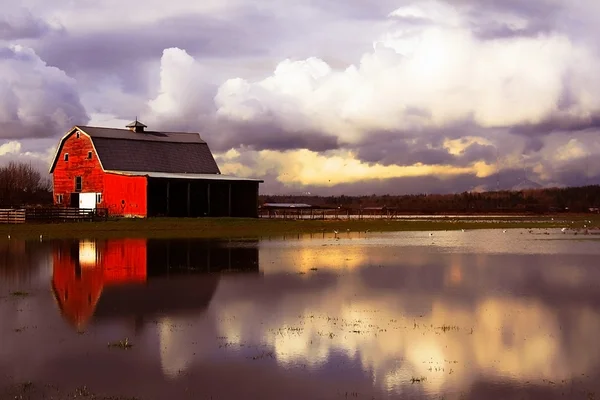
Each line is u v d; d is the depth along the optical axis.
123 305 21.44
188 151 81.69
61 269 30.95
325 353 15.41
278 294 23.70
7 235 52.06
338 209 118.75
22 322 18.77
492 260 35.50
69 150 75.00
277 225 67.62
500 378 13.55
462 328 18.03
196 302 22.02
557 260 35.62
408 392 12.72
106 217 65.50
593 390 12.80
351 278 28.00
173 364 14.49
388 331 17.66
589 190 177.12
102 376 13.62
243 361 14.74
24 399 12.26
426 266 32.59
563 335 17.22
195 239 50.62
